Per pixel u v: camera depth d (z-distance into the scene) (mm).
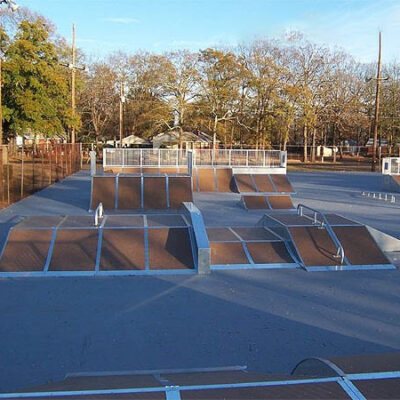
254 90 45844
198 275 8836
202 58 44250
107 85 57188
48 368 5090
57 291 7801
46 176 26500
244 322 6539
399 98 59469
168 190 18922
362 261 9672
